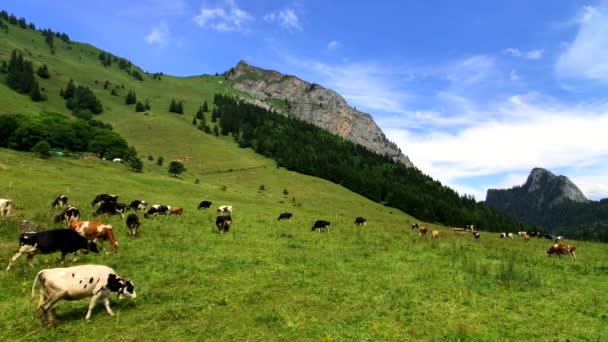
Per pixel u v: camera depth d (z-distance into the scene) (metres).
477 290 17.67
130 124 186.25
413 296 16.50
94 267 12.99
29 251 16.53
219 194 80.44
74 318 12.69
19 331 11.57
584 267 24.77
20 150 88.19
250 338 11.77
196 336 11.77
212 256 22.11
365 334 12.36
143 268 18.66
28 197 39.56
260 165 149.00
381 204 134.62
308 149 193.25
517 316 14.55
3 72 199.88
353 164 193.25
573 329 13.33
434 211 136.75
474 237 45.16
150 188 70.75
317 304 14.94
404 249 28.88
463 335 12.42
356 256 25.22
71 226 21.67
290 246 27.67
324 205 103.06
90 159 93.38
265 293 15.92
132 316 13.00
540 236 63.91
